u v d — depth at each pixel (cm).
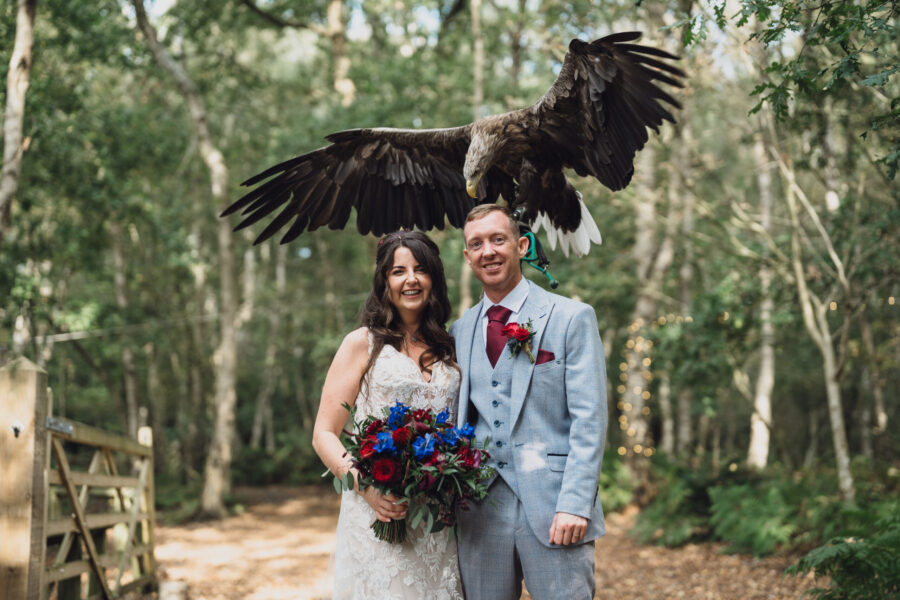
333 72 1795
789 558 746
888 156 345
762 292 1011
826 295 915
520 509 281
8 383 408
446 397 302
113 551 630
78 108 1212
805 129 745
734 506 866
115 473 569
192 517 1391
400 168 335
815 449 2027
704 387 1162
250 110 1889
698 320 1016
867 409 1725
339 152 331
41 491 413
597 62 274
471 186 295
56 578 456
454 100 1477
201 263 1546
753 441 1462
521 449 282
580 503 267
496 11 1584
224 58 1788
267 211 337
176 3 1567
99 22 1212
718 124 1278
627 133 291
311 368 2764
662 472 1255
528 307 293
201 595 650
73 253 1415
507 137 303
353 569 295
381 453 263
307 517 1438
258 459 2184
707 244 1317
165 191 1920
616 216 1463
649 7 923
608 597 671
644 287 1291
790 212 823
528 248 305
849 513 559
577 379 280
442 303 309
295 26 1728
